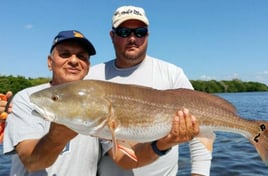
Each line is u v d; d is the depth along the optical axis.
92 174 1.14
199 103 1.10
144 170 1.28
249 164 2.74
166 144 1.05
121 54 1.34
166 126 1.04
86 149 1.12
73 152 1.09
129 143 1.07
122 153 1.13
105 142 1.21
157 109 1.04
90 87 0.98
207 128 1.11
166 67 1.38
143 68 1.37
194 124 1.02
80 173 1.10
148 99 1.03
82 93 0.96
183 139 1.03
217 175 2.45
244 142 3.74
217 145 3.60
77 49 1.09
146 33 1.34
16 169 1.10
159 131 1.04
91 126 0.97
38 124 1.05
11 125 1.05
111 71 1.39
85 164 1.11
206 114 1.10
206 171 1.30
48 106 0.95
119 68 1.38
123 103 1.00
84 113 0.96
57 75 1.10
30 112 1.06
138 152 1.10
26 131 1.03
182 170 2.56
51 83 1.14
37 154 0.96
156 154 1.07
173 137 1.03
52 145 0.95
